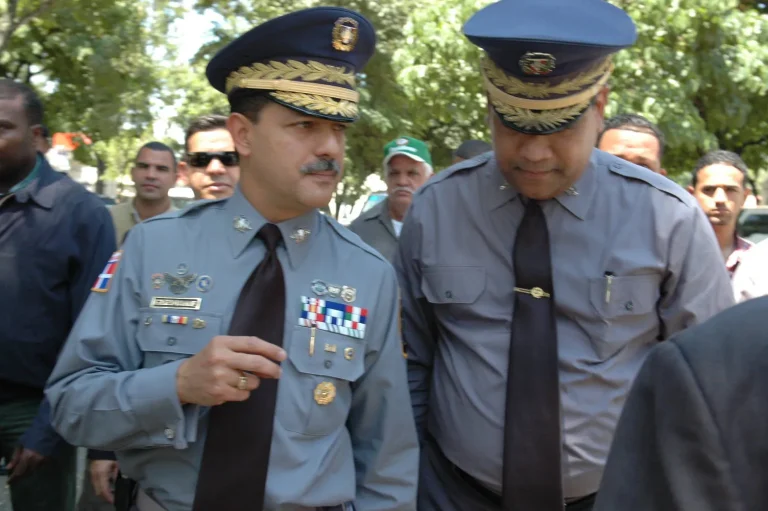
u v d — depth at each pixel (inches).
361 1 574.6
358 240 81.3
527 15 83.1
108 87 540.4
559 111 79.5
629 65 328.5
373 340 78.1
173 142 1017.5
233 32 593.9
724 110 360.2
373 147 634.8
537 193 84.4
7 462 120.6
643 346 88.4
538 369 84.3
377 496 78.4
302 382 72.5
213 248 75.5
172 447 71.6
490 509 87.8
